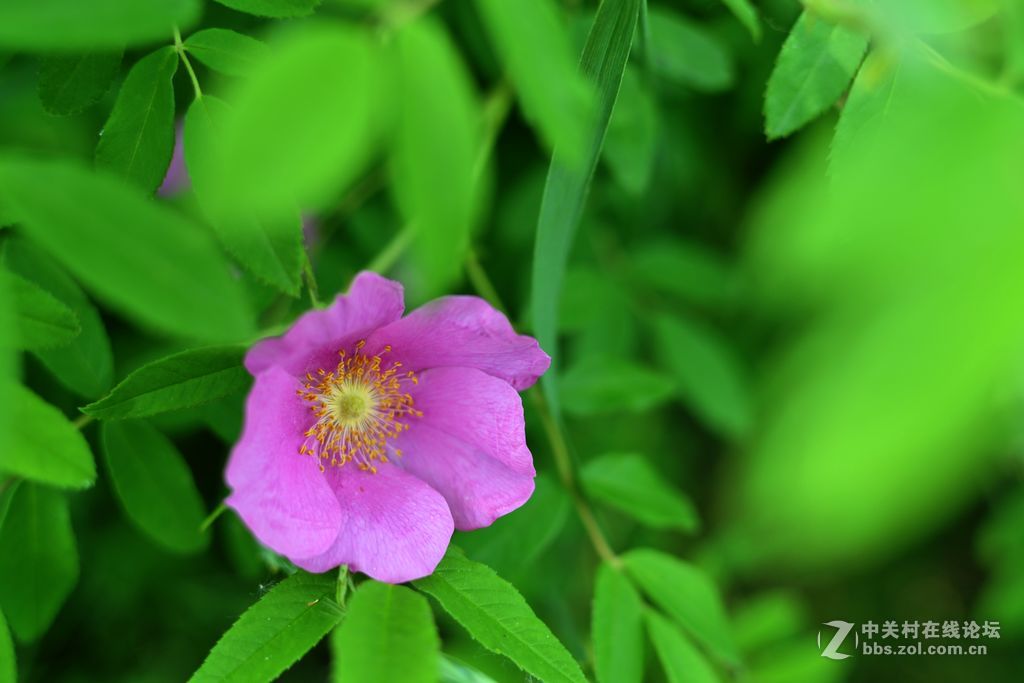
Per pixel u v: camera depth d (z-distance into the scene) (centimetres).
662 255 62
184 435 59
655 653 55
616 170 57
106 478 59
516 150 62
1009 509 62
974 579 71
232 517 54
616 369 56
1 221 47
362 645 47
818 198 43
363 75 42
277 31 52
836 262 42
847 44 50
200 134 48
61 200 43
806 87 50
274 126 42
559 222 50
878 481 40
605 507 63
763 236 43
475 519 50
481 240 61
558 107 43
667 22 57
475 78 60
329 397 50
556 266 52
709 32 60
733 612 69
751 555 65
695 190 64
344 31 43
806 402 41
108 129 49
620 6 48
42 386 54
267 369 48
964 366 41
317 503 49
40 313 47
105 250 43
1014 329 41
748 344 63
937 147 43
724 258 64
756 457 42
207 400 49
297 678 61
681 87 61
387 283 48
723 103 62
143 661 62
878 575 72
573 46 55
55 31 43
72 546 51
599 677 51
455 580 49
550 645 48
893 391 41
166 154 49
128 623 62
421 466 51
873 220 42
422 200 42
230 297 43
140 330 57
